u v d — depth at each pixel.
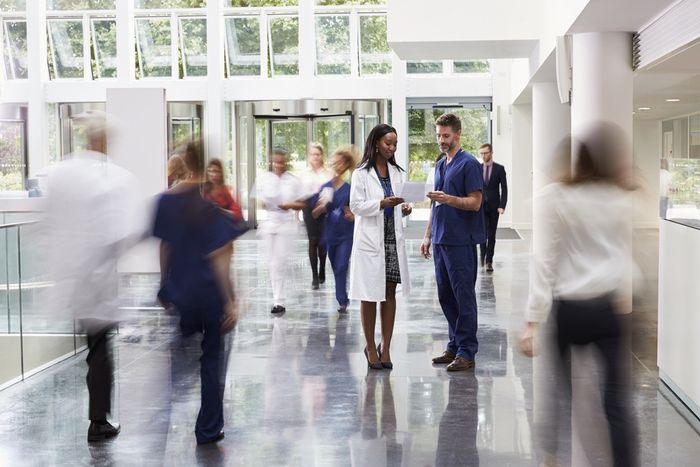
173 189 5.68
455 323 8.16
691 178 6.59
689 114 24.70
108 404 5.97
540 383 7.29
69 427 6.24
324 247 13.85
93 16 26.50
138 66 26.45
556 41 13.05
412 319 10.59
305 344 9.14
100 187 5.87
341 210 11.28
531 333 4.71
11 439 5.96
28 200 16.30
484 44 16.31
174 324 10.43
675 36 10.09
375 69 25.80
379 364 7.94
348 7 25.61
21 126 26.19
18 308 7.98
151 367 8.14
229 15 26.05
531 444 5.69
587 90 12.51
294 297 12.57
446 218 7.86
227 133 26.09
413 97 25.61
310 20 25.33
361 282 7.75
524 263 16.33
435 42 15.94
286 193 11.27
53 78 26.75
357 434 5.96
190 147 5.68
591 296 4.45
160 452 5.66
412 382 7.41
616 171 4.45
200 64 26.42
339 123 24.27
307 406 6.69
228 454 5.59
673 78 15.24
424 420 6.27
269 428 6.13
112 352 6.04
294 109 24.08
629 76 12.48
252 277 14.94
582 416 5.61
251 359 8.43
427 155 25.86
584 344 4.49
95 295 5.91
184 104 25.25
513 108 25.14
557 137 20.03
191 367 8.13
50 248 5.91
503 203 15.10
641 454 5.44
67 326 8.75
